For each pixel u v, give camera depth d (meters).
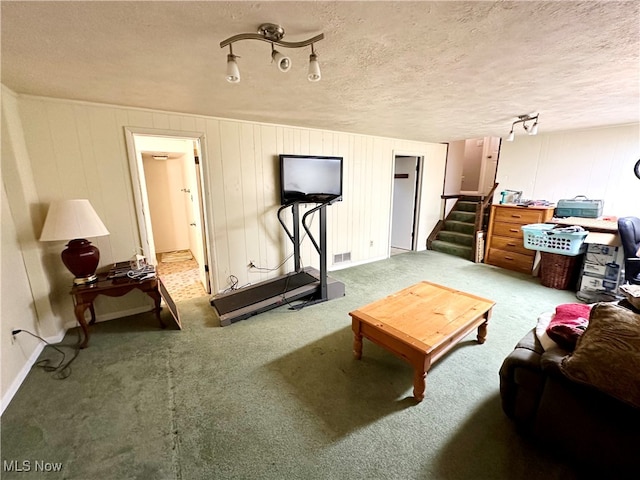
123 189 2.87
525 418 1.58
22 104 2.37
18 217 2.30
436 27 1.35
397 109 2.93
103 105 2.66
